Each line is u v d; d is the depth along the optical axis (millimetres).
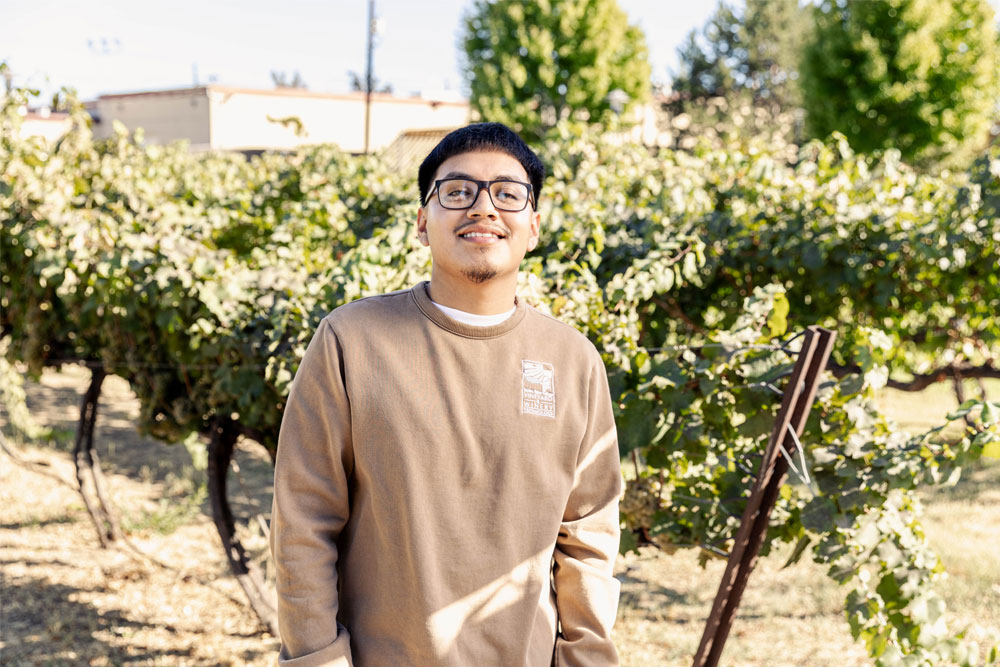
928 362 4812
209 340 3488
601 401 1517
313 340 1359
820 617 4250
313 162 5918
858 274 3988
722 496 2721
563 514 1496
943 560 4793
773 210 4133
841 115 16922
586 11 26922
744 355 2553
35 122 16031
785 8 33000
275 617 4031
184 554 5082
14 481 6238
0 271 4496
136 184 4191
